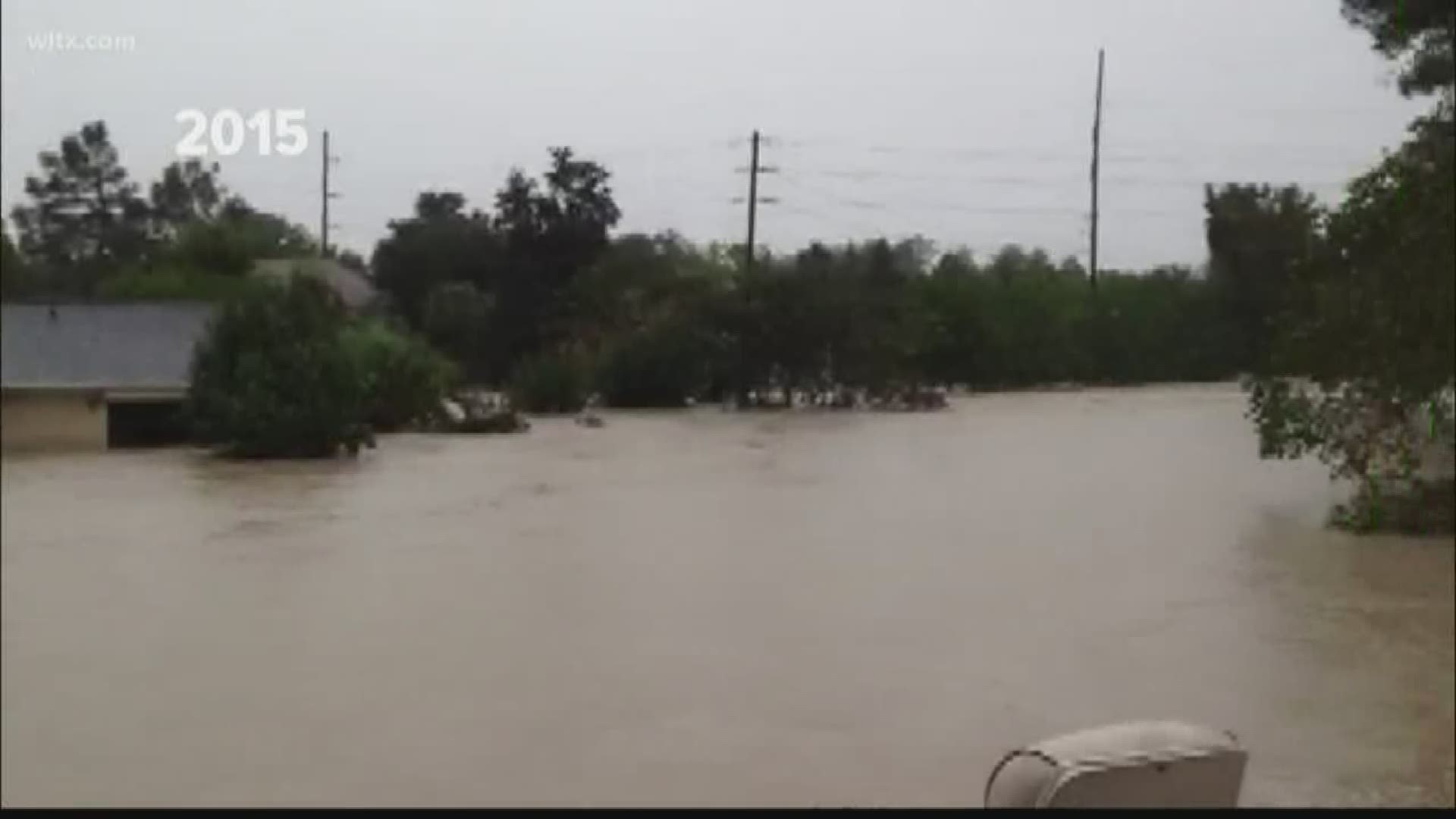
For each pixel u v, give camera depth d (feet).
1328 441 78.07
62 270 152.46
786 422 149.38
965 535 71.31
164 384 109.29
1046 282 220.64
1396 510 74.74
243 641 45.78
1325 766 33.81
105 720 36.50
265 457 106.32
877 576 59.57
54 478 91.66
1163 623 50.19
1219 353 220.84
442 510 78.38
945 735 35.88
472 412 135.85
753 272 175.63
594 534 70.79
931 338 199.72
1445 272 73.67
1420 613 52.37
